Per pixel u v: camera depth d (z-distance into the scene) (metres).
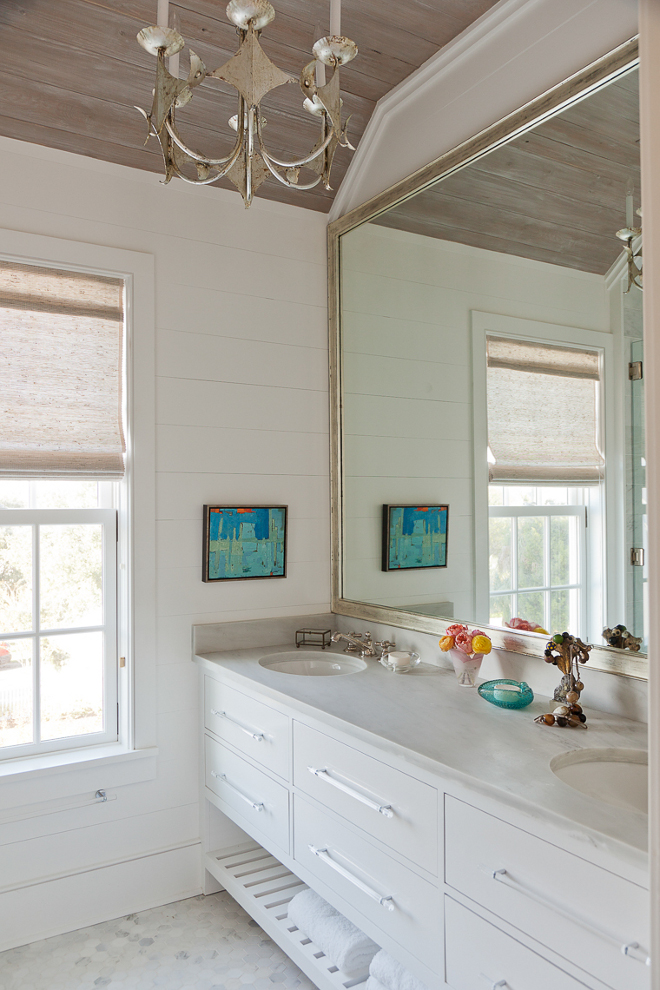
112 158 2.33
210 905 2.41
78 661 2.38
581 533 1.74
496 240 2.00
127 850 2.36
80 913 2.27
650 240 0.93
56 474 2.23
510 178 1.95
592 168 1.71
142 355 2.38
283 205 2.68
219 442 2.54
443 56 2.16
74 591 2.37
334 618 2.75
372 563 2.54
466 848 1.34
